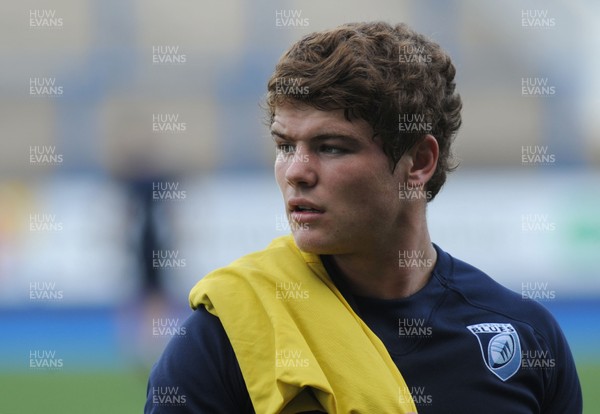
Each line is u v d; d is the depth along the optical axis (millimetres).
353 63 6707
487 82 53062
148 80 53062
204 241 40719
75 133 52219
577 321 38188
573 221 40469
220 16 55781
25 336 35906
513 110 52406
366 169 6863
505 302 7836
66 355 31312
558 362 7828
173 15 55688
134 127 32094
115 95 52844
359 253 7199
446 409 7156
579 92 52469
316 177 6844
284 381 6418
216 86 52875
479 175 41438
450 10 54094
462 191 40938
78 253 39281
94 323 37688
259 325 6727
